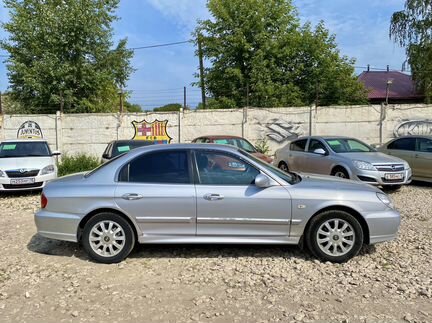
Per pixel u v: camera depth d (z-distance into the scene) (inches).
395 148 456.1
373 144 616.4
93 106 828.6
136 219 188.7
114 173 194.9
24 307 144.7
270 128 627.2
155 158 196.7
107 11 871.7
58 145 633.6
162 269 181.8
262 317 135.3
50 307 144.6
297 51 922.1
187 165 193.8
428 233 234.7
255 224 187.2
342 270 178.4
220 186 188.4
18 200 374.3
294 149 466.3
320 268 180.7
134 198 188.1
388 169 361.7
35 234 244.5
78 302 148.4
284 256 196.9
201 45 925.2
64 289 160.7
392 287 158.7
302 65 896.9
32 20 843.4
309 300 148.1
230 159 193.9
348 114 617.0
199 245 214.4
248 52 891.4
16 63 790.5
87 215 191.3
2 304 147.3
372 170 358.9
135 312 139.9
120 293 156.1
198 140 508.4
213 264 187.2
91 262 192.4
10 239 234.2
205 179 190.7
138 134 635.5
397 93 1221.1
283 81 887.1
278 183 189.8
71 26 807.1
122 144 468.4
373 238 188.1
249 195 186.1
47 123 634.8
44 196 196.7
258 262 188.9
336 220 187.3
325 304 144.8
